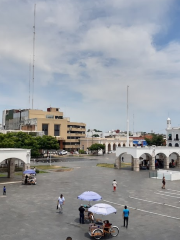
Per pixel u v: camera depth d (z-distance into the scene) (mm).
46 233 20922
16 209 27875
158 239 19969
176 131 84375
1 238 19781
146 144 128250
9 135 76375
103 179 49281
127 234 21016
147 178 50906
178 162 71562
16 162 67562
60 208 26922
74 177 51375
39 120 122500
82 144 140000
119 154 66438
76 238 19969
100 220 22594
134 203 31125
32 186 41219
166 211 27750
